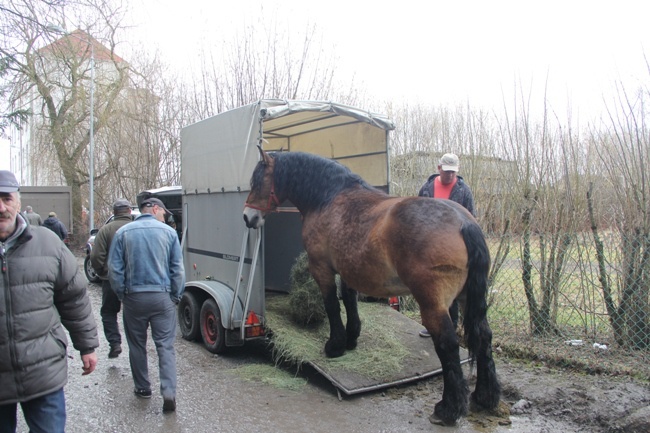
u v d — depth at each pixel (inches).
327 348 171.0
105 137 727.7
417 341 186.1
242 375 177.2
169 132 665.0
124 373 181.9
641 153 175.2
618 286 183.8
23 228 88.3
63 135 685.9
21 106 345.4
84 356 99.3
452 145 353.4
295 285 197.9
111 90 687.1
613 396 143.6
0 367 84.8
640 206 175.9
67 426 136.9
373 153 215.6
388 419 139.6
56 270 92.7
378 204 149.5
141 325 152.6
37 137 738.8
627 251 179.2
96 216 786.8
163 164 689.6
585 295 199.9
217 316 197.0
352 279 151.7
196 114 507.5
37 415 89.7
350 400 153.9
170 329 153.1
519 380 161.8
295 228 239.5
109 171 730.8
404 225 132.5
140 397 157.6
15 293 86.0
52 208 643.5
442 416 132.6
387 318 204.8
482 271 128.6
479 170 287.4
